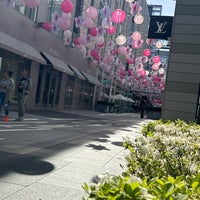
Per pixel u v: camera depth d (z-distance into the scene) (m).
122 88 58.69
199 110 15.34
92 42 24.38
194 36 15.48
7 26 19.23
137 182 1.91
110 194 1.78
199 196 2.03
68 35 24.44
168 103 15.73
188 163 3.49
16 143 8.66
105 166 6.75
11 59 20.84
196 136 6.82
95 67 42.31
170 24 17.45
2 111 18.34
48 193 4.56
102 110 42.62
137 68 35.28
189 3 15.61
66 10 18.44
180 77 15.62
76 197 4.51
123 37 22.42
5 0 15.20
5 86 13.91
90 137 11.68
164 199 1.78
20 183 4.90
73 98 35.78
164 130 6.98
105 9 19.95
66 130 13.35
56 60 26.95
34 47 23.34
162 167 3.41
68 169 6.13
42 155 7.27
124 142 4.11
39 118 17.66
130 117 36.31
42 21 24.56
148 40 25.61
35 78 24.23
